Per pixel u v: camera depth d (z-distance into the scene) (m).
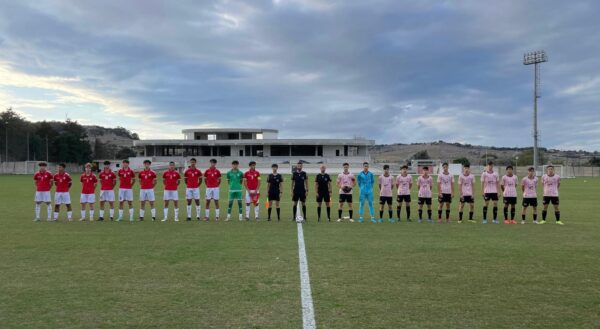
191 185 17.72
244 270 8.73
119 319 6.00
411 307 6.48
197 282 7.83
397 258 9.88
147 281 7.91
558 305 6.59
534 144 63.31
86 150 113.38
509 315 6.16
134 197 30.53
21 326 5.75
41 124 111.06
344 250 10.85
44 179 17.38
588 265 9.23
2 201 26.27
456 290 7.34
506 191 16.94
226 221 17.30
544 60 61.78
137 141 95.12
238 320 5.96
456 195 33.31
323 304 6.61
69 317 6.08
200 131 97.56
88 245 11.58
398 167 87.44
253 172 17.84
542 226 15.78
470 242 12.09
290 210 22.11
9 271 8.66
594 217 18.78
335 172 82.19
